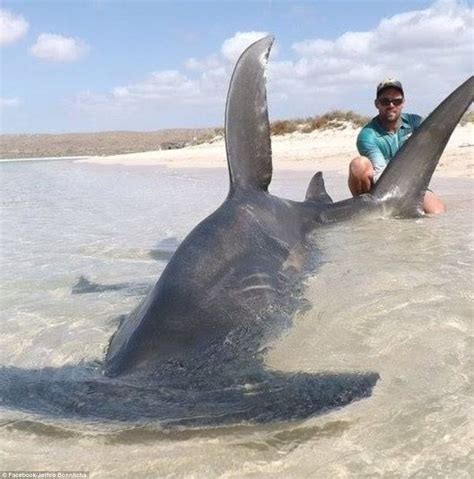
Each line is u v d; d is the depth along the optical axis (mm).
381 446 2141
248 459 2084
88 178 18125
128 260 5422
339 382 2357
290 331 2961
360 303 3533
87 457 2105
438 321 3230
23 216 8945
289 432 2186
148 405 2270
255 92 4258
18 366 2938
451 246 4891
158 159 26578
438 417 2303
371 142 6816
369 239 5125
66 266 5273
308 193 5547
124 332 2877
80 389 2408
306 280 3715
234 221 3613
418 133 5965
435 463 2041
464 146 14531
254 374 2465
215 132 41375
